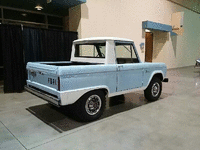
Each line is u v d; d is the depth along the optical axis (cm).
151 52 1162
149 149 223
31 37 548
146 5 946
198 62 1002
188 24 1356
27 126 296
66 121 319
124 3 818
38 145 233
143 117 333
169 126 292
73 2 614
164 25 1027
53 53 602
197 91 559
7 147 229
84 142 241
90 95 304
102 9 723
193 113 355
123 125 296
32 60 559
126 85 362
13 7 717
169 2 1121
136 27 900
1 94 516
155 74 471
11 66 522
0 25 492
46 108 394
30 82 359
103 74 314
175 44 1212
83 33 663
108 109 388
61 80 260
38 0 617
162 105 411
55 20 877
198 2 1460
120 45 360
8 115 348
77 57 409
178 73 1010
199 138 253
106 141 243
